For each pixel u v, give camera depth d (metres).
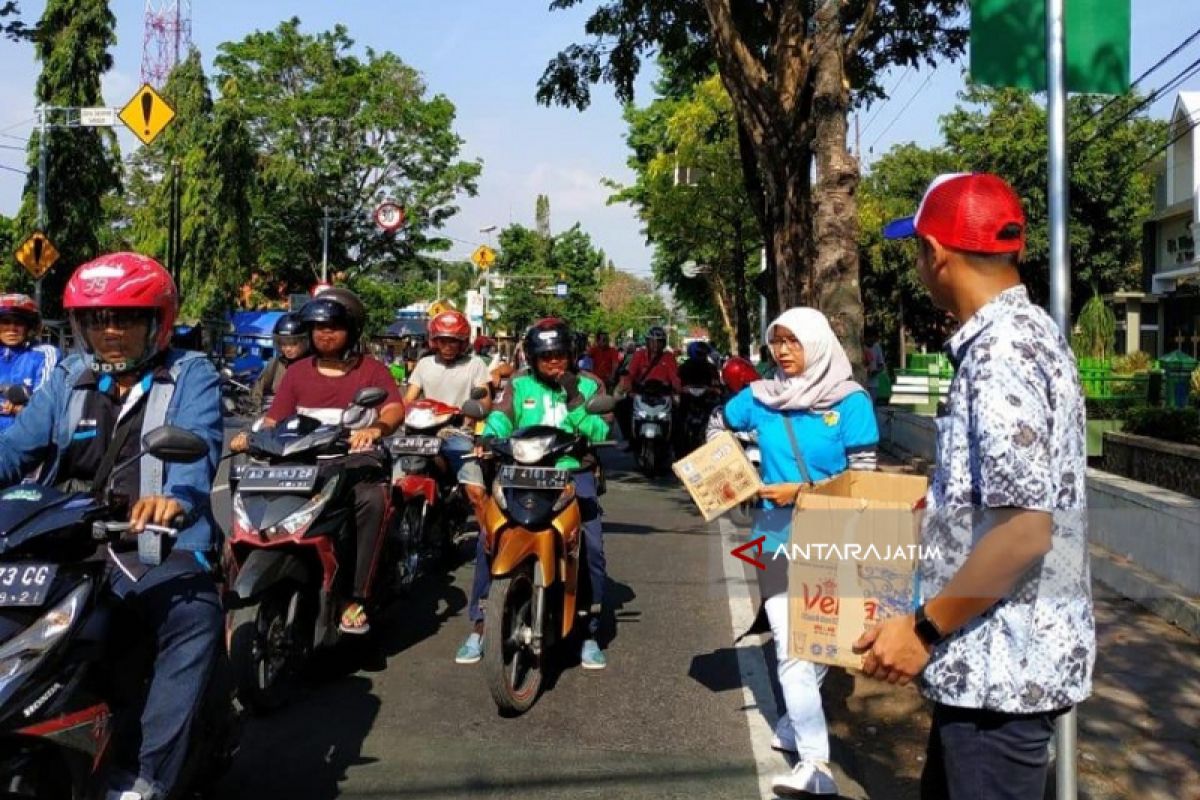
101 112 19.27
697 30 12.31
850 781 4.28
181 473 3.30
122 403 3.43
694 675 5.63
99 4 29.09
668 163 27.27
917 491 3.10
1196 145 23.27
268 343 35.16
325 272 39.75
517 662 5.14
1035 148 26.73
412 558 7.01
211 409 3.43
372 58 41.34
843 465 4.13
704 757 4.54
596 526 5.75
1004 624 2.27
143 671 3.26
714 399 14.53
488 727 4.89
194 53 38.09
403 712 5.09
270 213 41.75
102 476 3.35
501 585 4.95
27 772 2.78
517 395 5.64
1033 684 2.26
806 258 8.81
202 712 3.53
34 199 28.98
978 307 2.38
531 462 5.16
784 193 8.84
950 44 12.38
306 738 4.75
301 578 5.00
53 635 2.79
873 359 20.75
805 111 8.67
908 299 33.31
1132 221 28.12
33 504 2.91
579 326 69.38
